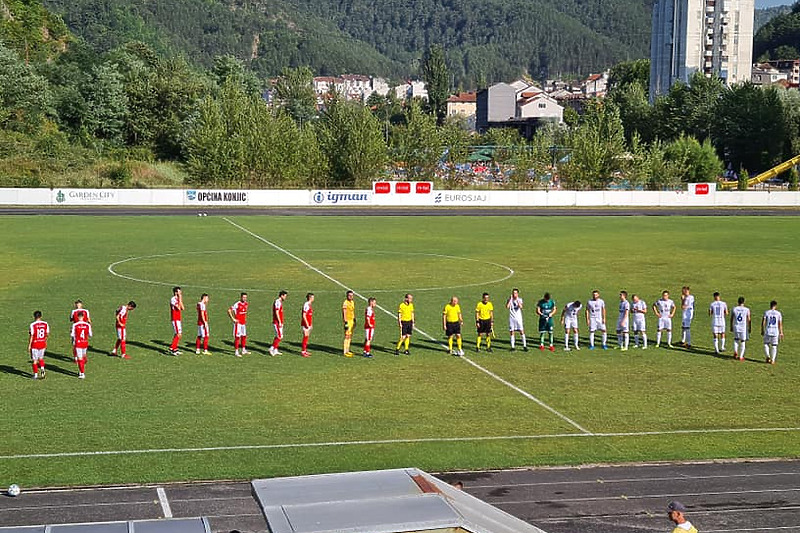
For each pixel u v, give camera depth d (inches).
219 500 831.7
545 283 2127.2
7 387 1215.6
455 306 1445.6
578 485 880.9
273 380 1278.3
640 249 2763.3
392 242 2878.9
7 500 825.5
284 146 4805.6
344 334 1523.1
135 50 7416.3
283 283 2085.4
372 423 1082.7
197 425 1064.2
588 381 1299.2
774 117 6176.2
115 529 539.8
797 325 1713.8
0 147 4894.2
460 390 1238.9
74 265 2298.2
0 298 1847.9
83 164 4985.2
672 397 1218.6
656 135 6884.8
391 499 511.2
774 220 3777.1
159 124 6008.9
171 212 3818.9
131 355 1407.5
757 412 1152.2
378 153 4936.0
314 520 484.7
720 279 2217.0
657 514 811.4
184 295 1915.6
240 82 7500.0
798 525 789.9
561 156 5324.8
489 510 526.6
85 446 979.3
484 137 7593.5
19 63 5718.5
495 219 3713.1
